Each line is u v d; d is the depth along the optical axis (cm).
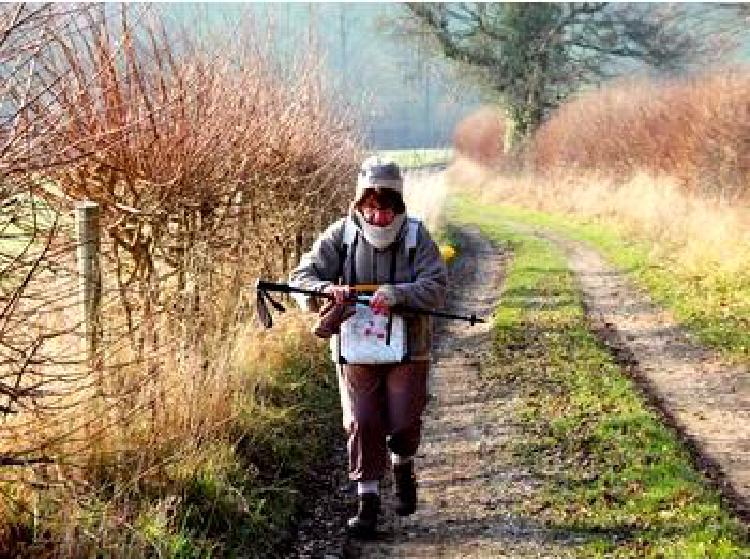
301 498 756
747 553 636
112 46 763
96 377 632
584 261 2323
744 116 2380
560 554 652
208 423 716
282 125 1192
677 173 2841
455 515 730
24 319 527
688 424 992
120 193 834
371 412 665
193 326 841
